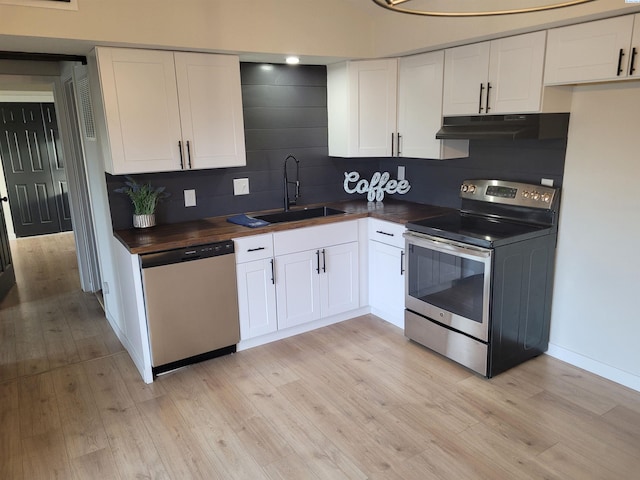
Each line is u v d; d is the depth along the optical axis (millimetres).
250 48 3082
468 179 3533
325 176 4141
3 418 2664
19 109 7164
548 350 3230
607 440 2354
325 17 3340
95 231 3908
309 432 2480
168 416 2646
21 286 5031
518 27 2621
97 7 2555
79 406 2764
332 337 3564
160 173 3406
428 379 2955
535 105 2719
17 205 7387
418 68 3447
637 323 2738
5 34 2354
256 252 3238
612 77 2375
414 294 3318
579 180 2877
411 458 2268
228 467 2242
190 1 2830
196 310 3064
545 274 3051
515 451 2291
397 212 3670
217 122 3199
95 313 4230
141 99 2891
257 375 3053
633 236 2680
